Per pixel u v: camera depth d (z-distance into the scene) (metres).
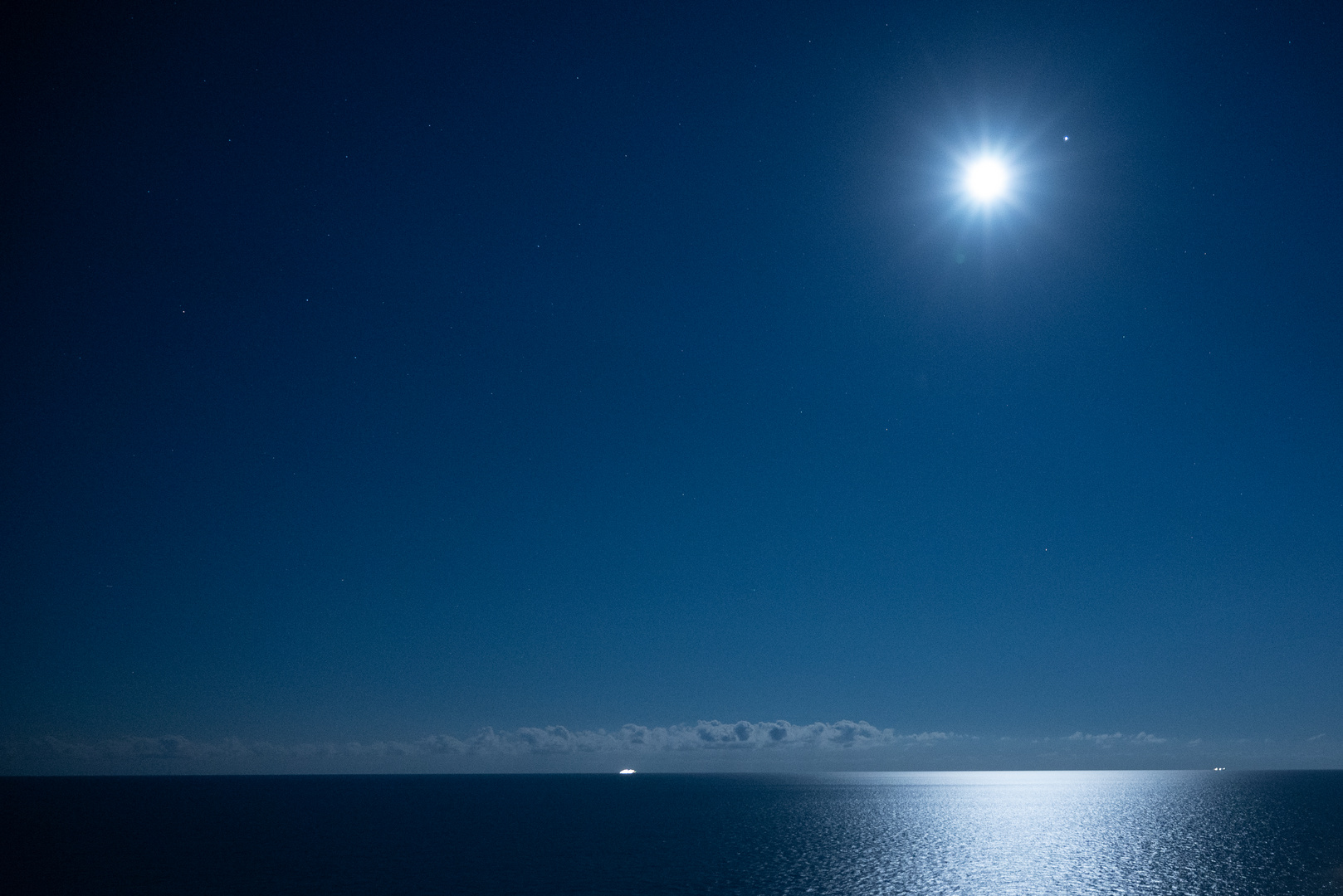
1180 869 66.56
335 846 77.62
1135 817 125.94
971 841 87.62
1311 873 64.38
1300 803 165.12
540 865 64.88
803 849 79.25
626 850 76.94
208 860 66.56
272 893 51.09
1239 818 123.00
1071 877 61.66
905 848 80.75
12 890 52.09
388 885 54.25
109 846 76.69
